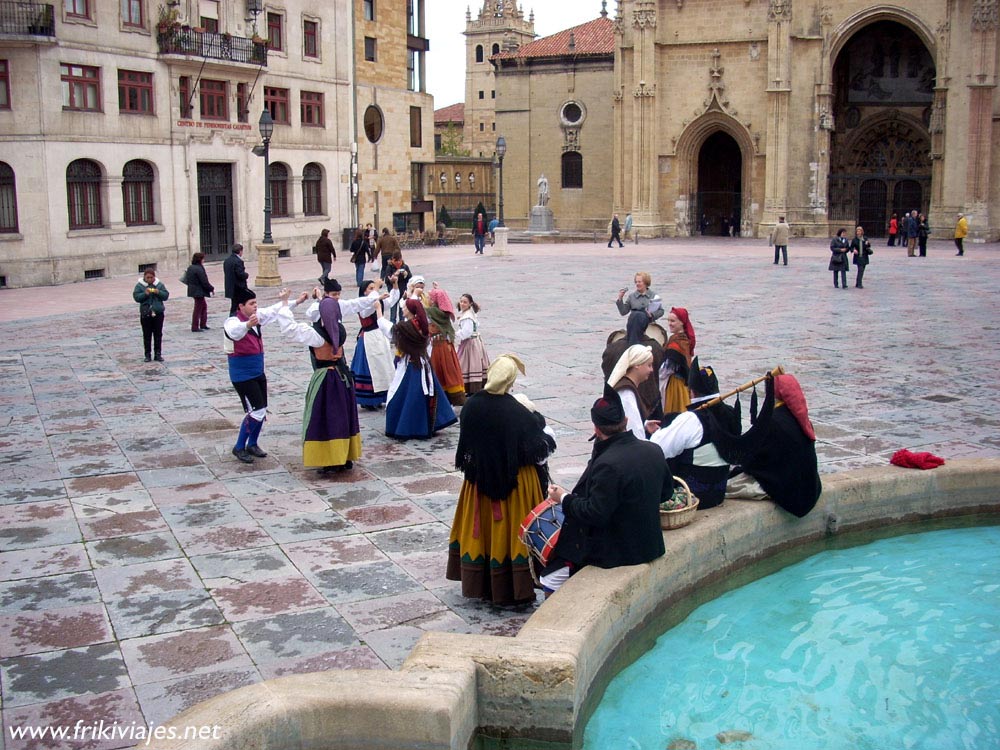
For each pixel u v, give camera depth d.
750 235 54.59
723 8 53.12
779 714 6.07
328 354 10.24
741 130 53.84
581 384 14.93
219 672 6.20
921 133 53.84
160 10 36.62
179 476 10.37
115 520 8.99
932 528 9.30
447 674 5.41
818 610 7.56
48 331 21.16
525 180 65.50
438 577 7.75
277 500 9.56
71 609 7.10
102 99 34.31
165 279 34.47
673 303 25.09
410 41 56.41
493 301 25.67
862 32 54.16
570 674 5.57
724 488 8.23
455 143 124.62
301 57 44.97
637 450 6.85
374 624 6.91
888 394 14.13
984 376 15.45
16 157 31.94
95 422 12.75
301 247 45.78
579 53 62.62
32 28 31.33
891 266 36.28
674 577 7.25
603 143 63.16
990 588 7.94
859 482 8.92
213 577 7.70
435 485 10.05
